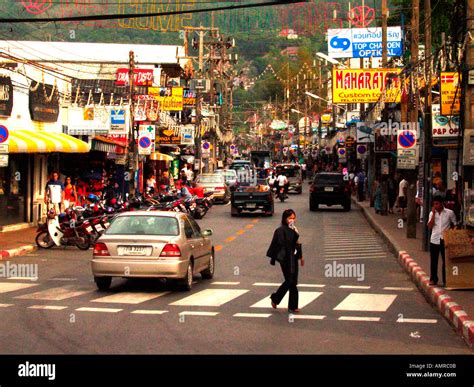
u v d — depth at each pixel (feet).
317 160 284.00
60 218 75.31
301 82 385.09
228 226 104.12
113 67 187.83
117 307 42.70
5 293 47.96
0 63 87.92
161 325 37.24
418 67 79.41
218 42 232.73
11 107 86.22
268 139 496.23
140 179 155.12
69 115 110.01
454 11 54.49
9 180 90.94
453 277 47.06
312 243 83.76
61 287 50.90
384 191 115.96
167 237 48.11
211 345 32.58
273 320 39.17
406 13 145.07
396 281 56.13
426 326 38.40
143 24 105.60
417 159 80.12
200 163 194.08
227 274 58.75
